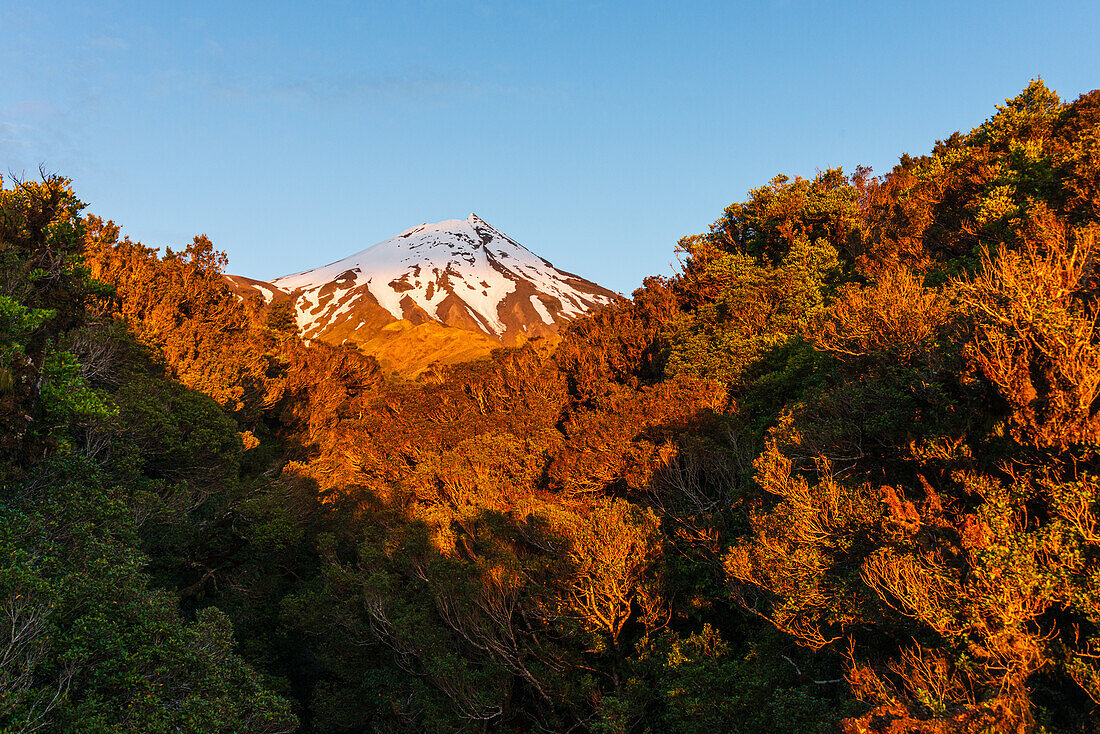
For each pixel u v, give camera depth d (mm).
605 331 35531
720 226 41906
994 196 23734
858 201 40000
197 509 27625
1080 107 35250
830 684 12867
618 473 21297
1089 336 10148
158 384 26578
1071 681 9109
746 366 24047
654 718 15523
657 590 17234
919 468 13055
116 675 11445
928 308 14703
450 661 18625
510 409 31953
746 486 17016
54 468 16422
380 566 23703
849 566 12281
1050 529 9422
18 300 18156
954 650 9852
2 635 10266
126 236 37750
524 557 20203
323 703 22672
